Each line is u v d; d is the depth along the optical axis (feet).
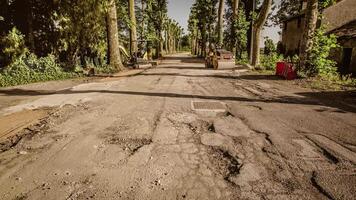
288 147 14.94
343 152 14.26
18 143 15.81
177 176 11.73
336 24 88.94
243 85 39.37
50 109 24.25
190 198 10.07
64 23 56.18
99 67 63.46
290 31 110.22
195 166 12.67
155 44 166.91
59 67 54.08
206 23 149.59
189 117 21.25
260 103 26.63
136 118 21.01
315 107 24.88
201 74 55.16
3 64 52.21
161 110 23.59
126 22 92.02
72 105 25.79
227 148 14.83
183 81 43.60
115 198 10.14
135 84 40.09
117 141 16.01
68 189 10.77
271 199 9.97
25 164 13.05
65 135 17.16
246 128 18.38
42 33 67.00
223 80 45.16
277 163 12.93
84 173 12.08
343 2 90.12
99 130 18.12
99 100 28.07
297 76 45.24
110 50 65.87
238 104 26.16
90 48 69.31
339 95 30.91
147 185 11.02
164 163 13.00
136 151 14.46
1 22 63.57
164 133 17.37
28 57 51.42
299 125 19.10
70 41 58.39
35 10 63.93
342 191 10.46
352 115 21.99
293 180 11.34
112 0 62.95
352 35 68.49
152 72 60.03
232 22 94.27
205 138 16.44
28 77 45.09
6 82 41.01
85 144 15.56
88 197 10.21
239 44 94.53
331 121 20.15
